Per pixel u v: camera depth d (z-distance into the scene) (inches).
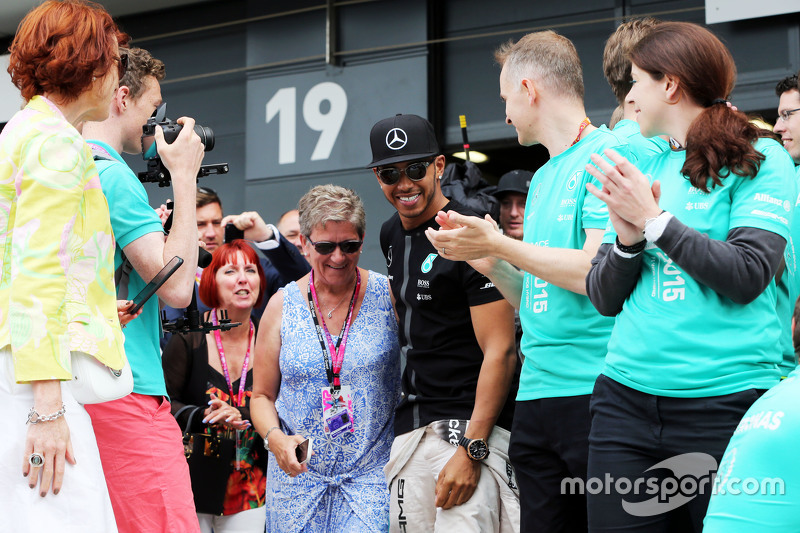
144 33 292.7
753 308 88.6
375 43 260.4
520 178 182.7
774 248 86.6
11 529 84.3
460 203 139.1
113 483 104.5
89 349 89.4
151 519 105.2
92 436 90.3
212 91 282.8
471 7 257.8
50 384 84.9
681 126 94.6
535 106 117.3
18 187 87.6
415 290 132.6
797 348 77.6
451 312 131.3
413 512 131.1
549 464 111.2
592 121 240.7
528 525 112.7
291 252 178.4
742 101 221.5
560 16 247.3
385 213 252.7
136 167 262.1
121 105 113.3
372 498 137.3
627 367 90.7
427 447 131.0
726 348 86.9
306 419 139.8
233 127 279.4
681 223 86.8
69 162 88.6
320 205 139.9
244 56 280.1
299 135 265.3
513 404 132.3
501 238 104.6
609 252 94.0
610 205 89.0
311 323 142.3
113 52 98.8
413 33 256.5
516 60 118.6
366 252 252.4
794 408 73.1
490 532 127.0
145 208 107.3
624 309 93.0
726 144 88.8
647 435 89.3
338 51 263.9
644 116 95.7
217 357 155.7
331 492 138.5
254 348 157.6
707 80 92.9
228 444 146.7
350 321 142.1
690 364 87.4
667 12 235.6
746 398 86.0
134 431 105.4
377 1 260.8
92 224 92.7
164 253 104.9
